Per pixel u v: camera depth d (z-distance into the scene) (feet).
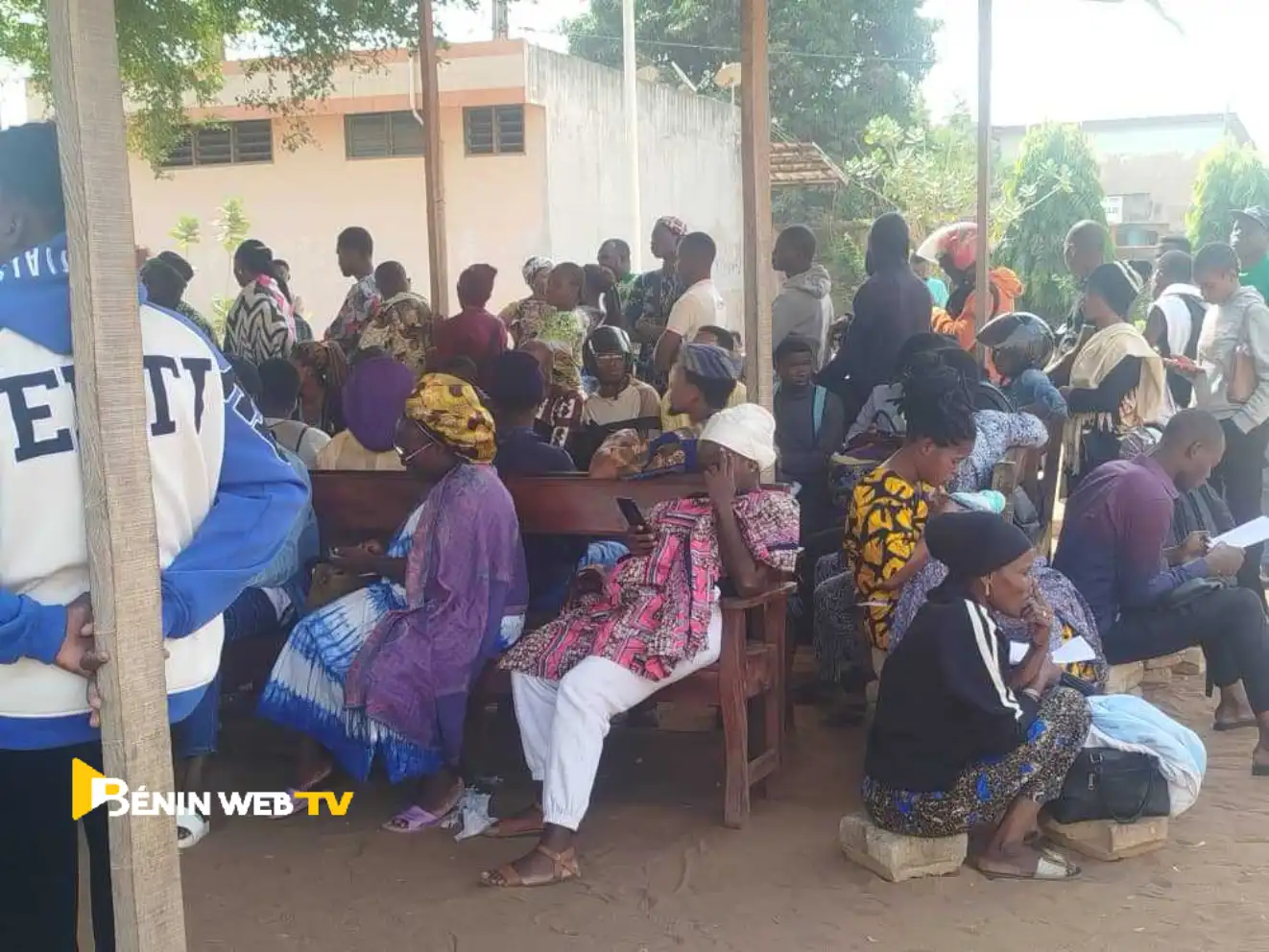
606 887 12.15
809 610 19.35
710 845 13.05
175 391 7.27
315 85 33.63
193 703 7.73
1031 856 12.24
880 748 12.22
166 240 58.34
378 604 13.69
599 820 13.80
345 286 56.85
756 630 14.42
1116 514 14.99
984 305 26.40
